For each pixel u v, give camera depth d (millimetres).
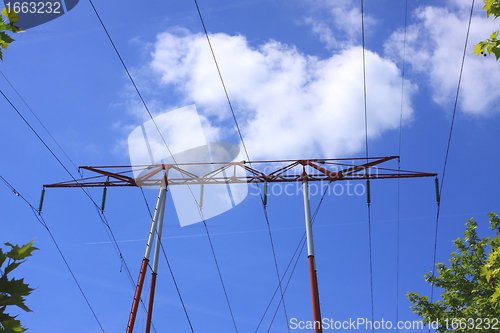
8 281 5543
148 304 23969
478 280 23422
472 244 24672
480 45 10188
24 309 5594
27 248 5641
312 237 22859
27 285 5629
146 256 24094
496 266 13578
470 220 25609
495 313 20828
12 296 5535
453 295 23625
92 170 25688
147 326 23469
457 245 25141
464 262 24234
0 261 5523
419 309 24250
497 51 9977
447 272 24344
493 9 9836
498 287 12500
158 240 25328
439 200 25062
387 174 25312
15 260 5594
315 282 21312
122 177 25844
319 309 20547
